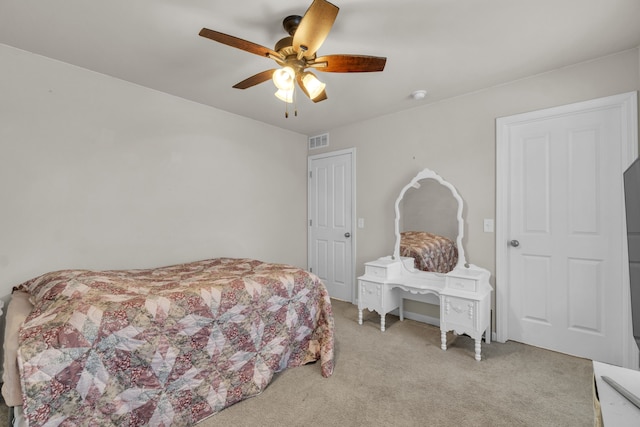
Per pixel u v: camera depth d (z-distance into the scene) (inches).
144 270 100.0
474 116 112.7
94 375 53.0
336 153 159.3
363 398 73.9
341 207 158.4
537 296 101.2
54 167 90.7
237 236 140.1
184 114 120.8
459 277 100.6
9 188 83.6
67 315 54.2
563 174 96.0
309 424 65.1
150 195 111.5
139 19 71.7
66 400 49.8
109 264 101.6
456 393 75.8
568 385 79.0
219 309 71.6
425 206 123.6
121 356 56.4
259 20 72.3
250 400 73.2
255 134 147.3
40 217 88.4
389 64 92.2
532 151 101.4
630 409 31.9
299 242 170.2
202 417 65.9
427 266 121.3
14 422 49.3
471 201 113.4
